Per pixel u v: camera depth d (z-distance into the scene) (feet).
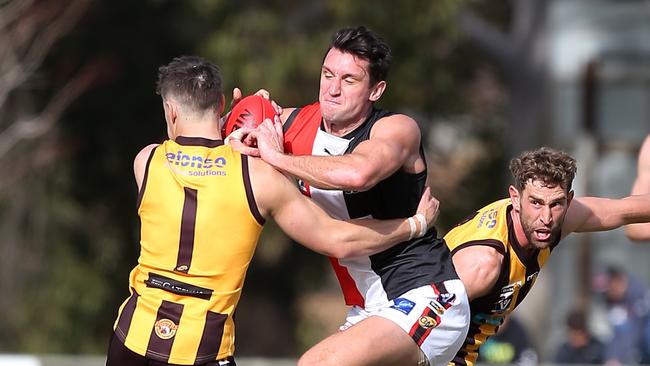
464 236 67.26
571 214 67.62
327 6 189.37
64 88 173.37
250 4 192.44
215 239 56.70
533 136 217.15
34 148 180.14
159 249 57.26
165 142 58.75
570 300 191.11
